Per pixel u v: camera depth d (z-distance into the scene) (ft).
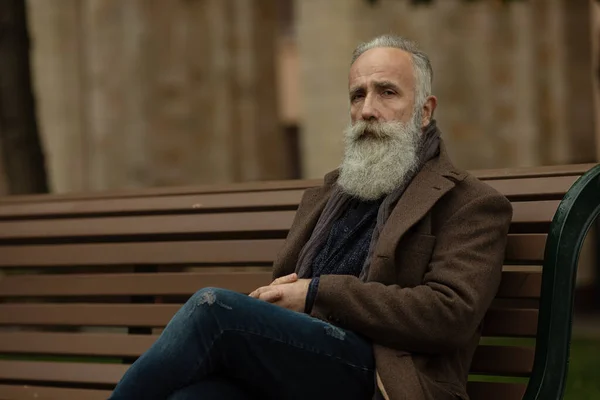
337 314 14.01
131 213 19.10
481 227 14.40
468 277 13.96
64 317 18.95
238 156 69.26
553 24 65.72
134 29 65.21
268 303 13.62
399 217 14.73
